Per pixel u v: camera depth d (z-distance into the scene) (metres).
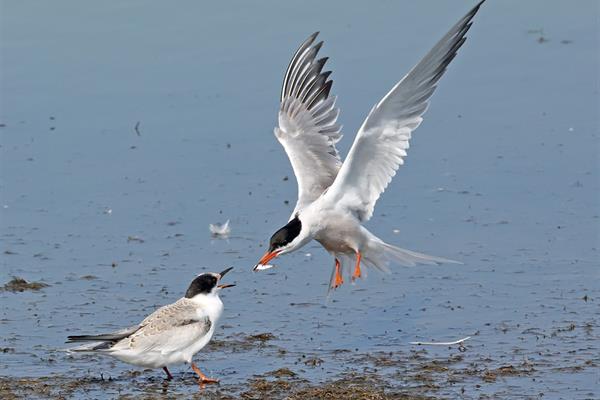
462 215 17.38
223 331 13.62
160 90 22.61
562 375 11.93
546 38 24.42
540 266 15.44
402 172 19.06
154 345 11.84
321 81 14.79
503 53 23.88
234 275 15.51
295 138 14.33
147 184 18.92
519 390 11.53
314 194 13.59
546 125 20.66
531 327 13.44
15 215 17.73
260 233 17.06
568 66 23.16
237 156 19.95
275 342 13.25
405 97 12.34
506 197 17.97
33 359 12.77
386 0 26.17
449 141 20.22
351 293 14.83
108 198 18.41
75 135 20.91
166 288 15.00
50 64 23.66
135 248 16.48
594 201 17.69
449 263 15.62
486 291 14.68
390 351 12.87
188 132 20.94
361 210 13.12
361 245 13.16
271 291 14.95
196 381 12.08
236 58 23.75
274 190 18.64
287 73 14.97
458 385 11.70
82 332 13.52
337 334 13.48
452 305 14.27
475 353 12.70
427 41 23.88
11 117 21.61
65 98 22.36
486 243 16.31
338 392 11.45
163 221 17.52
